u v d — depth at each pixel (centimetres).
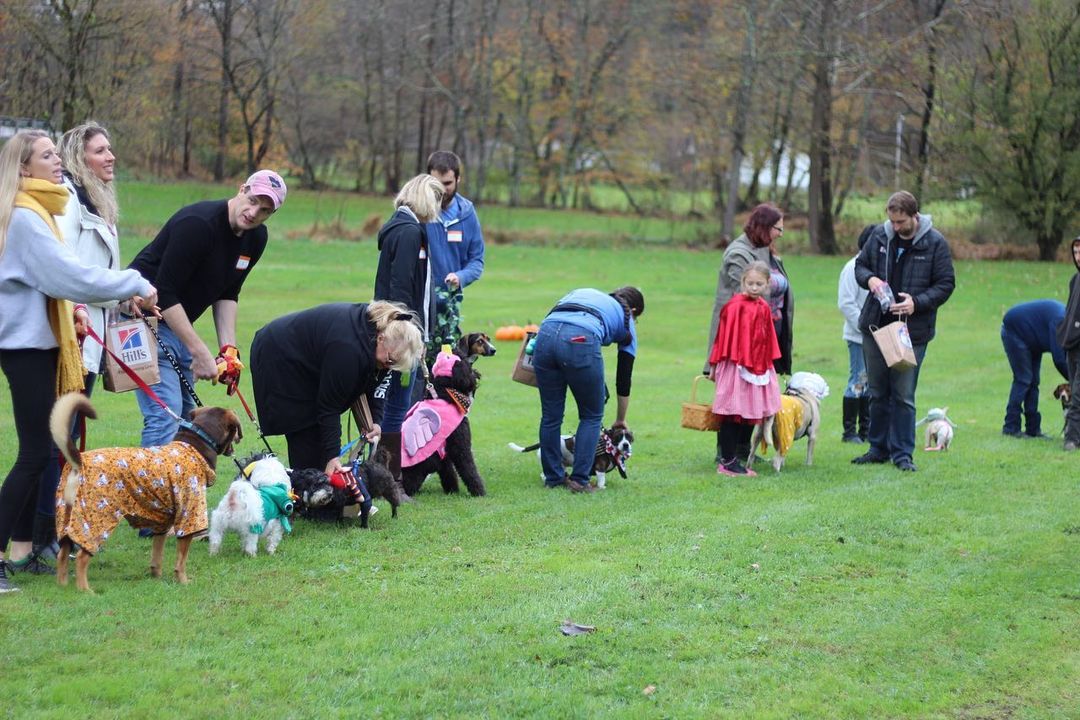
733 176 3734
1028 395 992
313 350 587
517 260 2962
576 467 737
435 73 4825
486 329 1720
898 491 743
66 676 410
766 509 687
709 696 417
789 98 3684
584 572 552
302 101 4662
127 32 2683
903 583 549
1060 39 2827
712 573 556
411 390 733
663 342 1703
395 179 5053
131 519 499
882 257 827
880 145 3862
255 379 604
